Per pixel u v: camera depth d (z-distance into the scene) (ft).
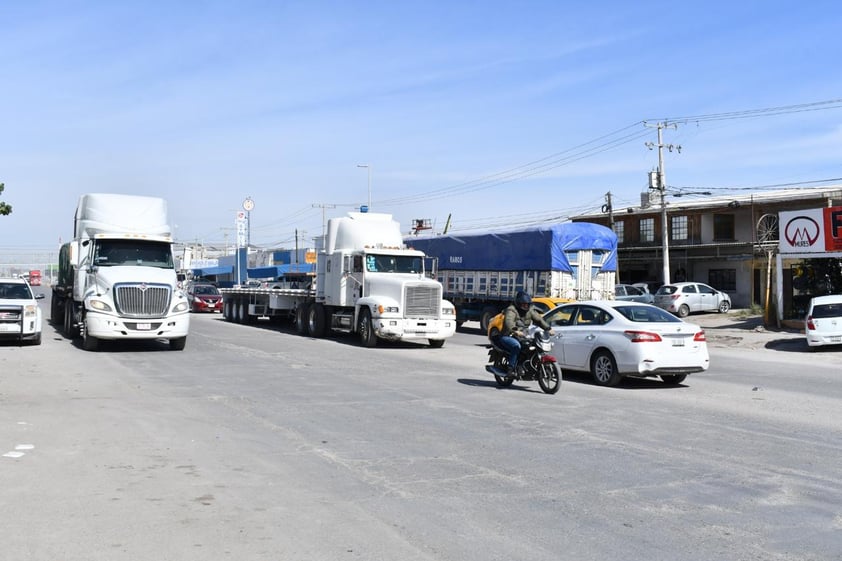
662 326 46.62
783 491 23.22
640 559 17.35
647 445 29.78
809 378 54.29
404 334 73.72
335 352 69.77
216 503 21.27
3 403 37.88
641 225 161.17
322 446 29.09
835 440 30.96
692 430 33.01
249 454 27.53
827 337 75.25
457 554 17.49
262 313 107.14
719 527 19.71
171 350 68.54
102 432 31.01
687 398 42.98
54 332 88.58
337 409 37.68
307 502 21.53
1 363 55.67
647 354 45.85
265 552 17.43
